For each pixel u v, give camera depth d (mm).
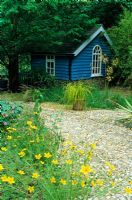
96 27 15094
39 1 12039
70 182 3168
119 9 18516
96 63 15734
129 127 7539
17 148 4082
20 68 16562
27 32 12094
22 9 11297
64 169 3453
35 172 3293
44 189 3217
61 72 14633
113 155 5453
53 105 9914
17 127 5031
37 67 15516
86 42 14422
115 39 15484
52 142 4461
